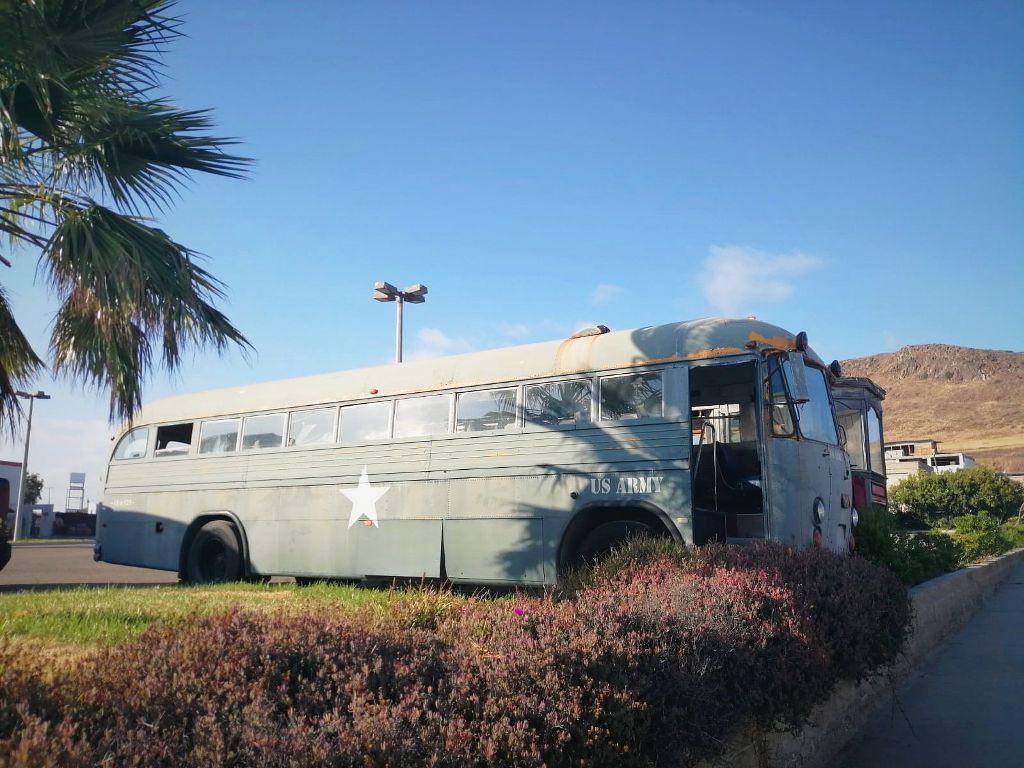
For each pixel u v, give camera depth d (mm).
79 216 8805
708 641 4422
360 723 2945
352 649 3748
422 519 11031
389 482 11461
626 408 9797
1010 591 18266
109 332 8711
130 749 2699
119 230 9023
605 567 7492
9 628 6793
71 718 2939
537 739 3213
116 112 8938
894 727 6797
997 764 5785
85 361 9094
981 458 133000
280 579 16609
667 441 9383
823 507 9766
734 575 5461
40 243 8984
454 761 2943
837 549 10062
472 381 11109
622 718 3502
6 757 2416
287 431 12867
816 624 5629
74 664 4340
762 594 5211
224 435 13656
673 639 4258
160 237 9203
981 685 8297
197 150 9594
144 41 8914
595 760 3357
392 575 11156
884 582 7320
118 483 15008
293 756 2715
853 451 17875
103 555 14867
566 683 3508
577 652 3682
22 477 43938
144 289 8844
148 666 3490
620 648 3781
